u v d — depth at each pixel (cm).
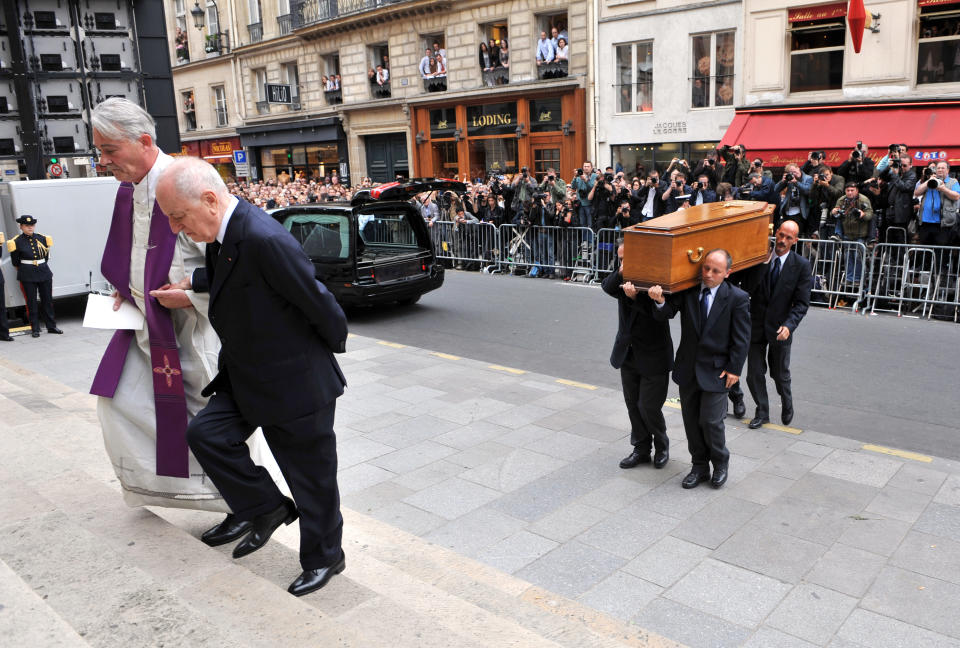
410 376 805
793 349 859
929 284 981
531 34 2055
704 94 1744
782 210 1120
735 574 400
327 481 288
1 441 433
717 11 1673
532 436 615
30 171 1084
